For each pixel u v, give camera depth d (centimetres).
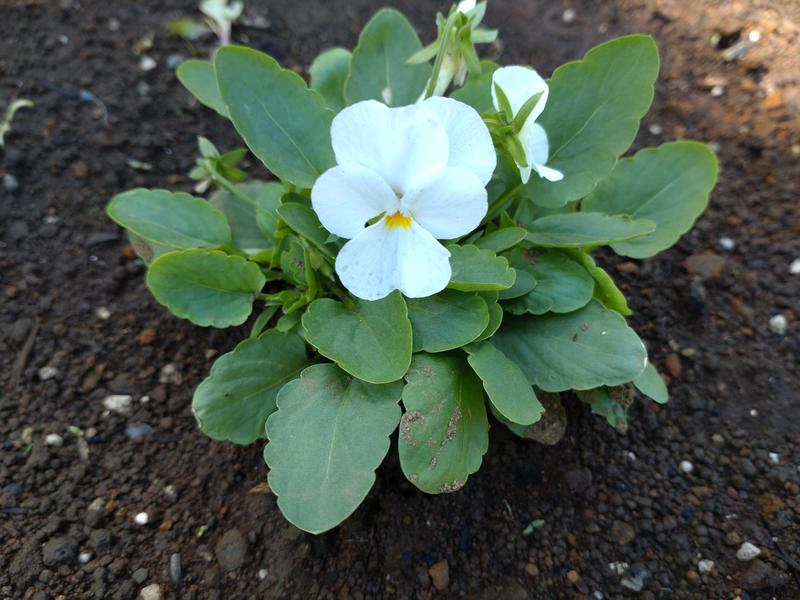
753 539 19
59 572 18
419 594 18
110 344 23
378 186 15
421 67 22
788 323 23
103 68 29
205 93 22
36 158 26
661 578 19
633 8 33
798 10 31
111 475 20
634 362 17
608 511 20
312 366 17
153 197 20
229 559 19
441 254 15
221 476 20
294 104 18
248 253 21
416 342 17
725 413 22
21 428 21
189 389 22
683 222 21
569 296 18
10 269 24
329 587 18
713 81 30
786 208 26
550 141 20
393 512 20
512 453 21
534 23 32
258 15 32
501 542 19
